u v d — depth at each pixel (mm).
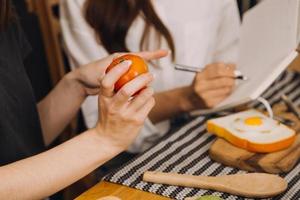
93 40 1626
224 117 1223
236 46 1766
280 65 1213
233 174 1060
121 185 1046
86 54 1640
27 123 1298
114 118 946
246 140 1115
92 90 1339
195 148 1175
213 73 1402
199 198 945
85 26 1628
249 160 1080
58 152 970
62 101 1371
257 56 1350
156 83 1679
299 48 1301
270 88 1458
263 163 1069
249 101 1230
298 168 1083
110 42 1592
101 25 1564
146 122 1556
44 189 949
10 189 929
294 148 1123
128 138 973
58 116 1379
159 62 1657
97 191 1029
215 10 1744
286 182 1016
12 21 1341
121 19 1553
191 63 1729
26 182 939
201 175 1065
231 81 1383
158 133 1582
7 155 1217
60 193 1659
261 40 1357
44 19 2008
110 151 981
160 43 1649
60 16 1714
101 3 1548
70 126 1876
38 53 1817
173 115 1580
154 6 1631
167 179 1031
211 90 1402
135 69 939
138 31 1634
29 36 1788
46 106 1384
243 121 1172
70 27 1663
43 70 1837
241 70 1398
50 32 2008
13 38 1321
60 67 2027
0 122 1197
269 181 1009
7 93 1246
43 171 951
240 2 1852
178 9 1692
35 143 1323
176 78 1698
